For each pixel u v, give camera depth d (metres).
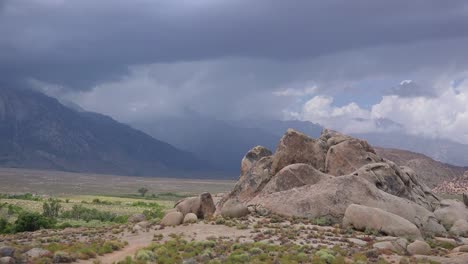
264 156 74.25
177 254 38.00
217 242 42.34
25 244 45.41
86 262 35.91
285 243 41.69
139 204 173.00
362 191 54.69
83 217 112.00
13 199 177.50
